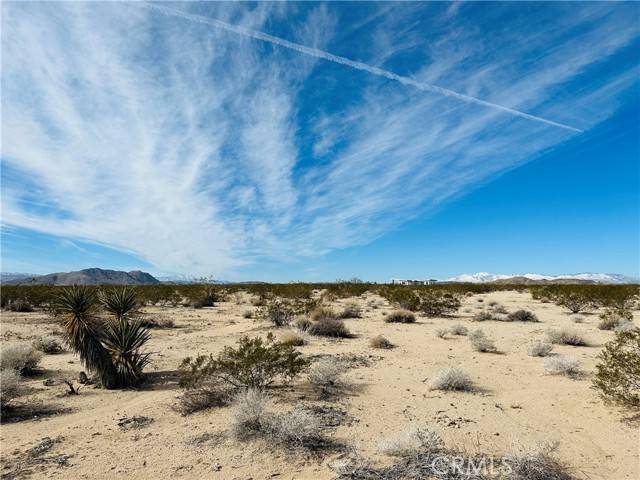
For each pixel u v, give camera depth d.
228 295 42.75
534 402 7.55
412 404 7.44
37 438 6.10
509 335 15.60
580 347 13.06
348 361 10.91
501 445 5.61
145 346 13.48
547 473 4.75
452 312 24.62
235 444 5.75
